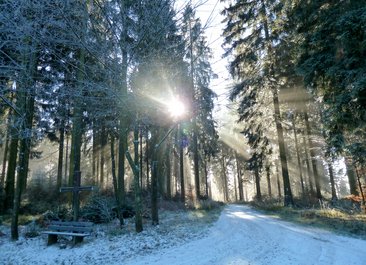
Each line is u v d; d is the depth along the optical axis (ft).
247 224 41.16
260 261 21.45
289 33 51.29
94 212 42.37
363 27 27.73
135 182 37.19
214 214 57.36
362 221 35.47
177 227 38.78
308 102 65.87
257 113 67.82
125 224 41.24
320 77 36.37
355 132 34.01
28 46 17.38
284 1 44.80
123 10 18.53
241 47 62.85
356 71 30.07
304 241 28.02
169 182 91.71
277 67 59.52
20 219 45.88
